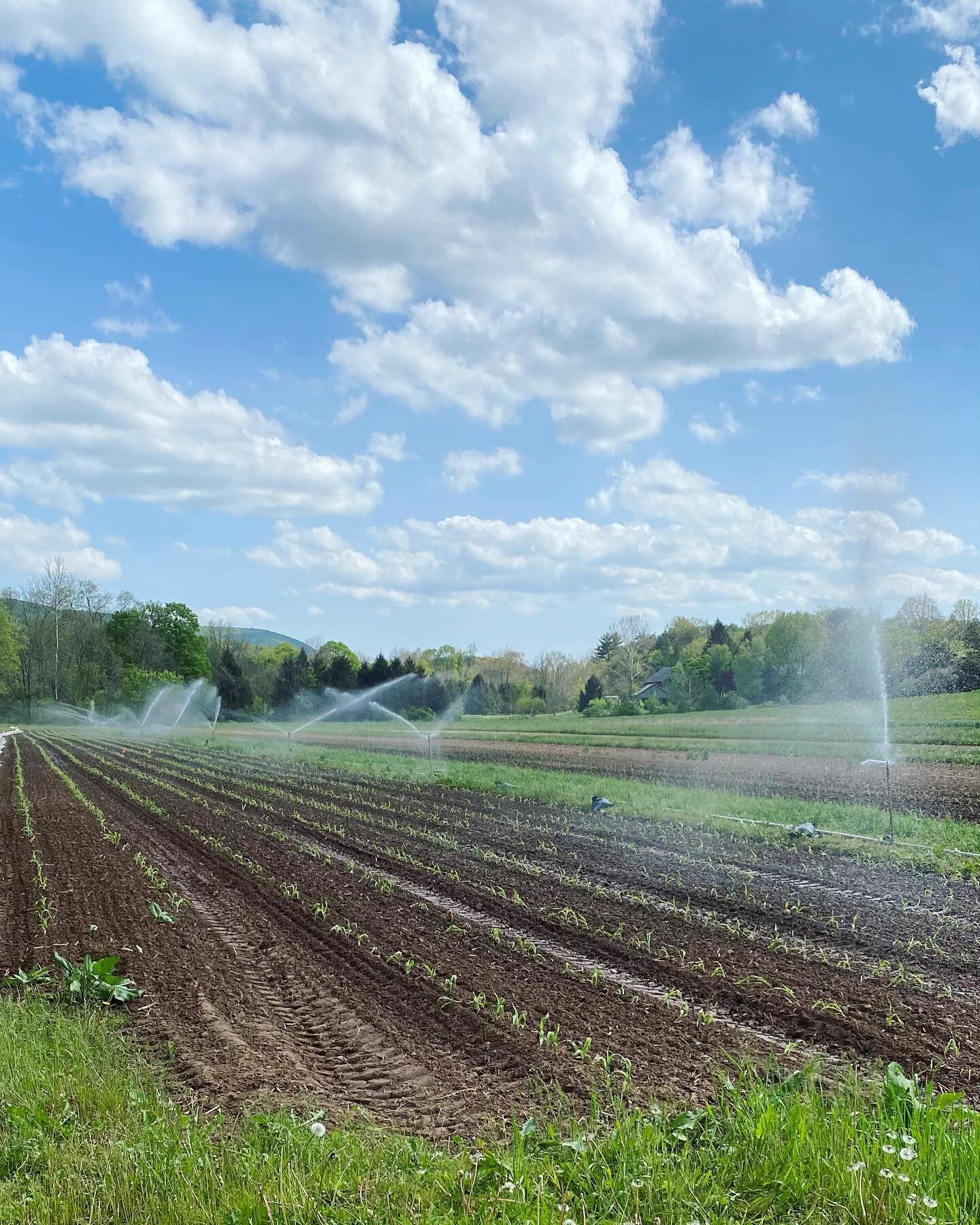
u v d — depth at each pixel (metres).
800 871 14.02
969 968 9.21
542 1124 6.13
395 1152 5.48
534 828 19.23
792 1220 4.51
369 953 10.72
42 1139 5.68
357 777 33.00
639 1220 4.56
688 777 28.62
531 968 9.85
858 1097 5.85
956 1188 4.54
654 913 11.97
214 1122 6.11
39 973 9.92
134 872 15.93
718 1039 7.66
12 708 95.88
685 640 115.81
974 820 18.06
